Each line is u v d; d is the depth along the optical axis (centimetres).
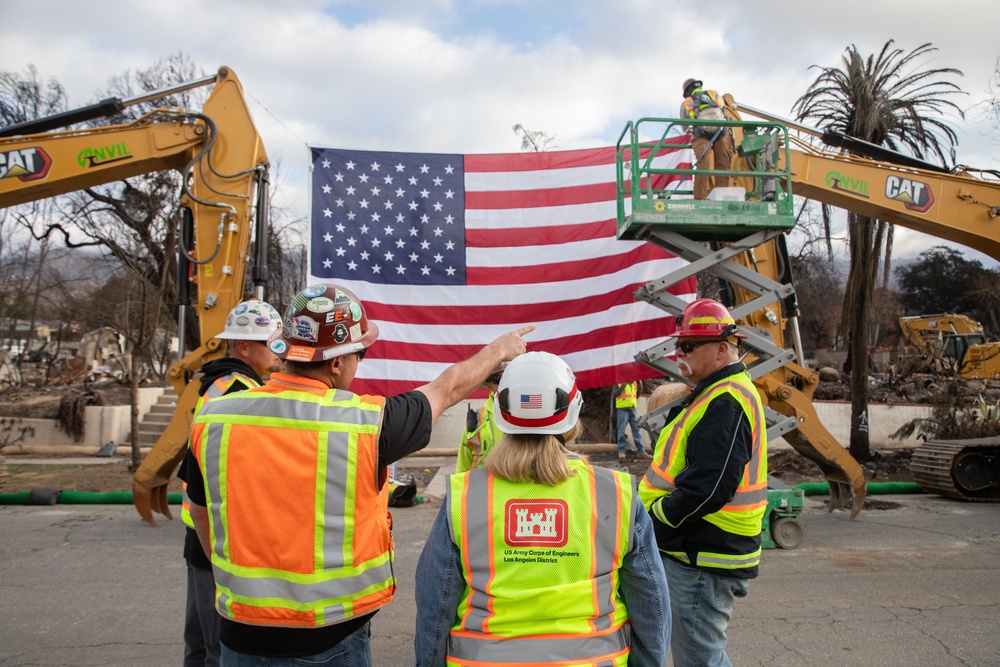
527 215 933
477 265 924
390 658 465
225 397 241
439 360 910
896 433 1312
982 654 463
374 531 232
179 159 837
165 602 566
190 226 819
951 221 810
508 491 207
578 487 209
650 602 209
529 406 205
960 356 2466
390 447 231
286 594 219
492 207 934
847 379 2308
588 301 910
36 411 1541
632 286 899
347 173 925
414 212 927
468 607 204
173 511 905
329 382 245
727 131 767
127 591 593
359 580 226
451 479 215
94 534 784
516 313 916
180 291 808
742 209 646
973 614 535
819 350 3466
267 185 829
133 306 1473
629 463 1253
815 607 550
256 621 218
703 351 331
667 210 641
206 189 821
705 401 316
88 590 595
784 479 1091
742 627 509
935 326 2764
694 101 780
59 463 1262
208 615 336
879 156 823
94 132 802
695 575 310
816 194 819
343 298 243
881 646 475
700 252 672
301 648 220
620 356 895
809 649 471
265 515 221
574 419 213
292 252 2139
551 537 203
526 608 199
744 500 313
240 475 224
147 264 1343
